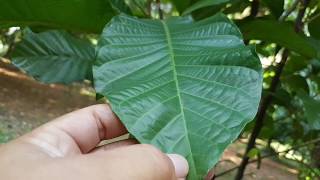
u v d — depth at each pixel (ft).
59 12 0.61
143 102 0.41
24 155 0.39
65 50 0.66
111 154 0.36
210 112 0.40
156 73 0.45
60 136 0.46
